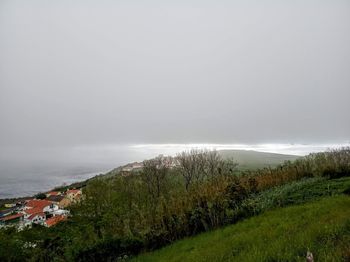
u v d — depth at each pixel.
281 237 9.16
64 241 18.06
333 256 6.26
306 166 21.89
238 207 16.44
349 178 17.97
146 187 40.66
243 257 8.42
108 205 31.44
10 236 19.33
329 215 10.52
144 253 15.20
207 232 15.37
